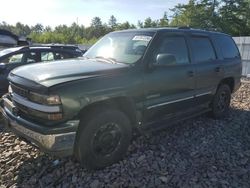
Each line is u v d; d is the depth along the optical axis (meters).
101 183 3.68
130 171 3.96
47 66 4.10
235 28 39.38
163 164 4.17
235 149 4.81
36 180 3.76
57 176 3.85
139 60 4.36
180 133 5.42
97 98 3.71
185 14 41.34
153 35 4.72
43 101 3.49
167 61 4.36
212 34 6.22
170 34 4.96
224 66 6.23
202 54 5.68
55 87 3.46
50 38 69.25
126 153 4.38
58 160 4.21
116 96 3.93
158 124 4.77
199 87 5.50
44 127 3.47
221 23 39.03
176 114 5.08
